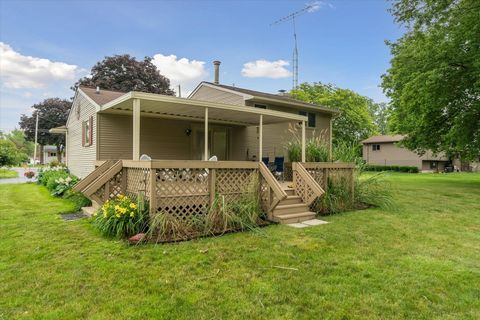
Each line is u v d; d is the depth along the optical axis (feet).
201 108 26.73
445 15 37.96
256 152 42.93
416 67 42.39
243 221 18.35
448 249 14.64
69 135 49.14
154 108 27.22
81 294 9.63
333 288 10.25
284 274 11.39
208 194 18.70
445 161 111.34
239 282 10.65
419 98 40.81
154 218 15.90
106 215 16.24
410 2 39.68
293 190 23.71
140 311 8.67
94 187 18.67
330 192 24.79
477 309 9.04
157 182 17.02
